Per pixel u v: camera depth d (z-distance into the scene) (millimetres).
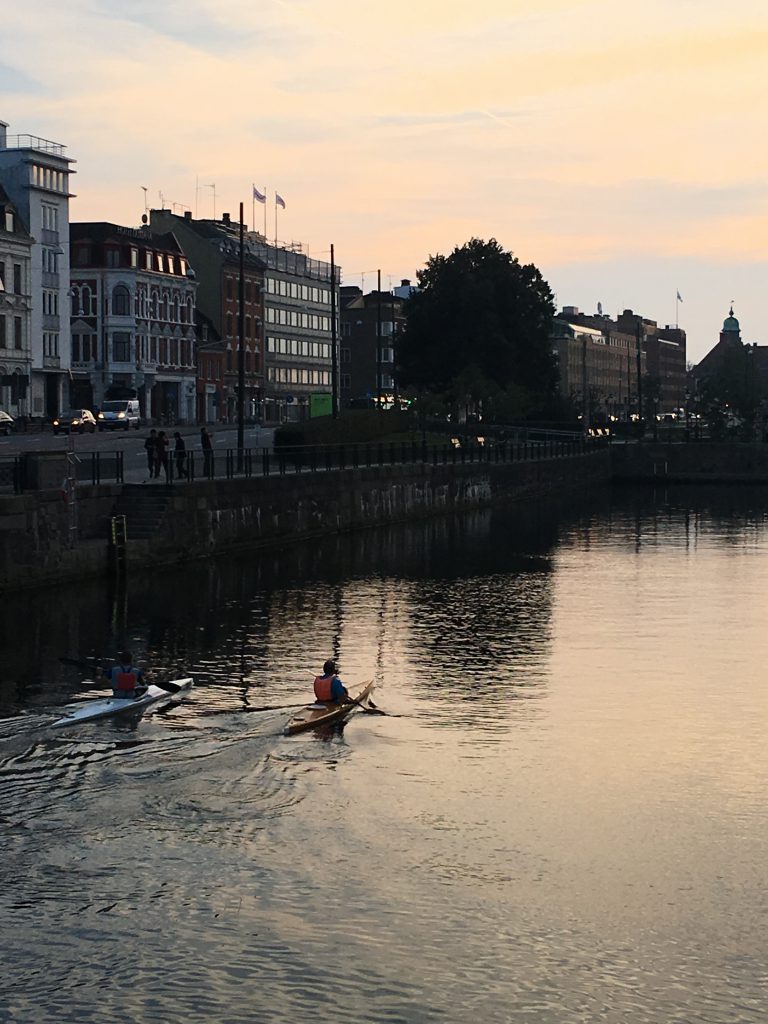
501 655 42281
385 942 21484
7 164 116750
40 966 20547
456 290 137875
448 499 95000
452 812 27203
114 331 130375
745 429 165250
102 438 86750
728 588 58375
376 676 38812
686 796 28438
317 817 26672
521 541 78062
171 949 21109
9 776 28516
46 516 51125
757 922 22422
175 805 27031
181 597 51062
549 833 26188
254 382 161250
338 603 51688
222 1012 19422
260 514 67062
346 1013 19438
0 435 87812
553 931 21969
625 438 165500
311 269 183250
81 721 32750
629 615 50500
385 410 110562
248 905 22641
